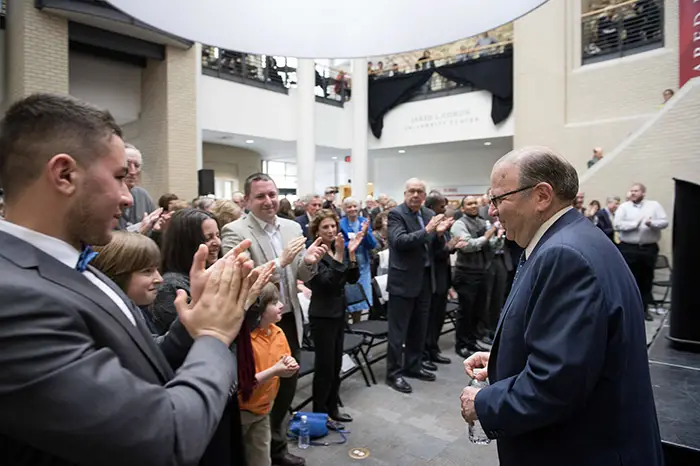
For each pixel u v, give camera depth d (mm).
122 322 674
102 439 522
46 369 518
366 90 11555
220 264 775
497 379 1162
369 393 3227
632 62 8039
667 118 6461
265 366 1806
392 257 3281
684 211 2012
